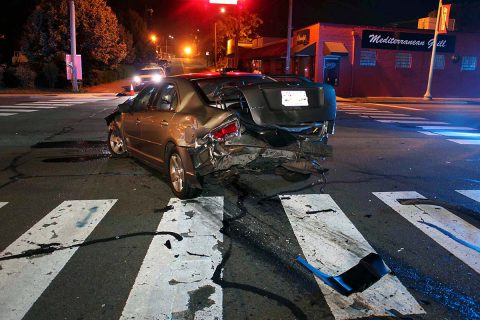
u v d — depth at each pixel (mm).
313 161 6500
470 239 4750
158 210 5527
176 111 6043
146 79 28219
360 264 4004
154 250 4336
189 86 6070
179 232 4805
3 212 5465
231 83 6367
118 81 42750
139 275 3824
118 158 8602
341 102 25219
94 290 3574
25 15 38031
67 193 6281
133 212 5453
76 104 19531
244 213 5449
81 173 7426
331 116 5773
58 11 32062
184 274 3850
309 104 5602
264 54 37812
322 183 6938
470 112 19750
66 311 3285
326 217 5355
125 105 7918
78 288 3607
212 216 5316
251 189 6508
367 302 3438
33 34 31625
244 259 4152
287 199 6047
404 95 30766
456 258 4262
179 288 3607
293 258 4191
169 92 6527
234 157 5312
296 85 5625
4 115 15250
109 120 8578
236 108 5738
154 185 6684
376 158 9047
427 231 4957
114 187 6582
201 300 3432
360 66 29672
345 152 9656
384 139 11492
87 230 4859
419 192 6551
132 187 6582
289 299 3467
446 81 31297
